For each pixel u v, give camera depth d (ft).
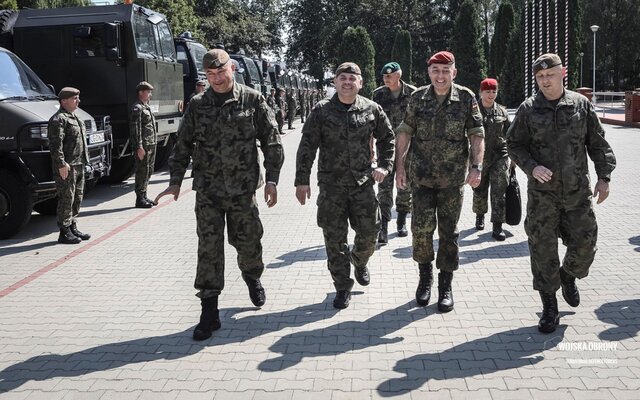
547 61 14.40
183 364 13.84
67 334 15.81
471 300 17.47
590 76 170.71
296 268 20.99
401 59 153.58
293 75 108.37
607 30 167.53
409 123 16.66
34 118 26.18
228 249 23.88
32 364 14.10
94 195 37.24
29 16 36.32
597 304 16.84
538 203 14.97
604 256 21.35
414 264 21.22
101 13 35.91
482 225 26.02
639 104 78.33
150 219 29.99
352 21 187.93
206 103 15.38
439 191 16.65
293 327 15.80
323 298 17.97
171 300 18.22
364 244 17.13
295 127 92.63
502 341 14.60
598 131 14.90
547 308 15.19
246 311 17.03
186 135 15.62
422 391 12.29
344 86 16.24
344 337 15.07
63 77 36.04
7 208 26.27
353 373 13.15
